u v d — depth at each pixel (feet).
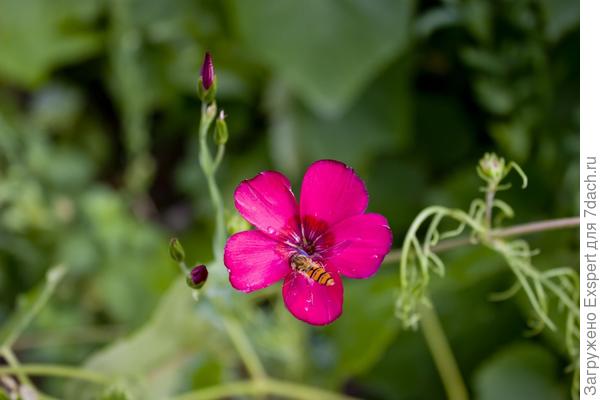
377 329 1.42
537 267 1.48
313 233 1.00
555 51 1.50
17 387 1.22
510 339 1.56
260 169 1.90
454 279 1.44
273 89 1.81
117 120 2.18
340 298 0.98
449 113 1.77
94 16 1.89
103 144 2.15
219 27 1.75
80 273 1.72
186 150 2.21
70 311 1.70
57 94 2.09
